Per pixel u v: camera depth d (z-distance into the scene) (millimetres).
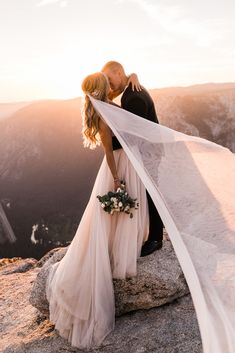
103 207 3807
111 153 3842
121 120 3639
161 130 3615
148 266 4156
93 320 3936
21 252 84562
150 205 4180
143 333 3922
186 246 3086
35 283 4688
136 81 3857
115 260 4043
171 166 3525
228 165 3508
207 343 2635
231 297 2889
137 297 4160
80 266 3990
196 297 2818
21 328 4719
